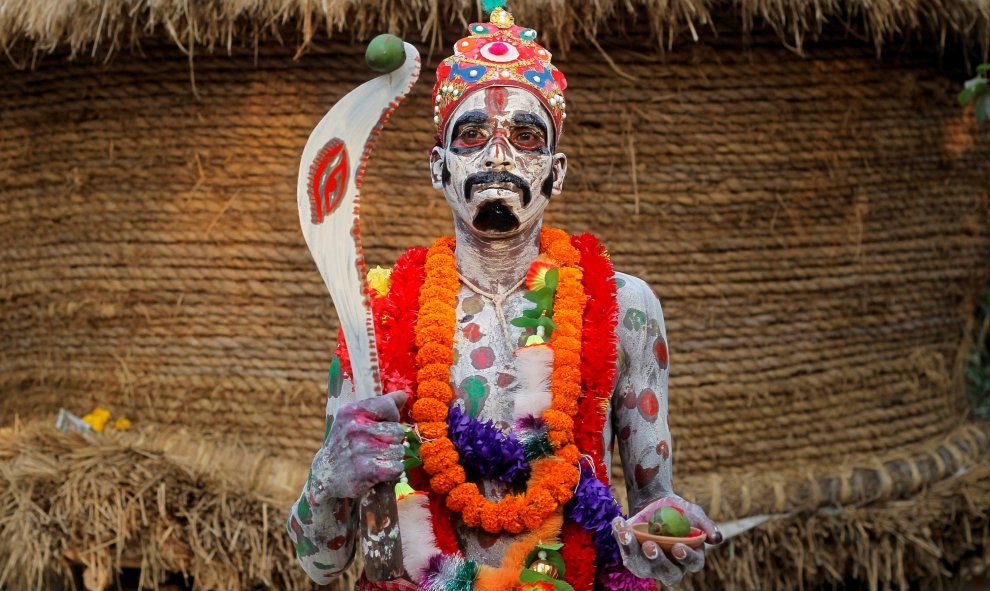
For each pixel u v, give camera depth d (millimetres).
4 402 4207
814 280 4094
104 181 4027
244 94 3889
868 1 3660
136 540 3674
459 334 2193
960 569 4133
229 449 3908
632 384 2236
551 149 2227
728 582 3814
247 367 3975
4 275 4180
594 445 2127
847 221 4121
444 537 2070
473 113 2170
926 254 4293
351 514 2113
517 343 2182
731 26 3871
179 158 3955
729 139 3943
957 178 4359
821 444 4148
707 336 3998
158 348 4031
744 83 3934
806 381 4113
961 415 4613
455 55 2236
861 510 3955
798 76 3982
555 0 3467
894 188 4195
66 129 4051
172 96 3938
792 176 4023
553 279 2193
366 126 1984
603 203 3896
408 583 2045
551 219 3877
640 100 3873
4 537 3633
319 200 2006
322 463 1927
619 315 2242
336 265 1995
